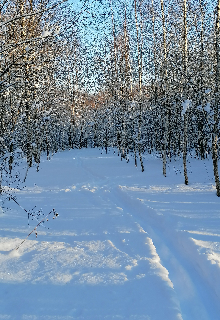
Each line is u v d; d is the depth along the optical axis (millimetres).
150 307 2752
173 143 19891
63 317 2592
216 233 4891
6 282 3227
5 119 9555
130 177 12398
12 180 11039
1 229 5121
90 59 25844
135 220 6406
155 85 19656
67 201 7852
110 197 8867
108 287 3164
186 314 3004
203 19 14195
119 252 4180
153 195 8500
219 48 8164
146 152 24219
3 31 4309
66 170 15461
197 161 16141
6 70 4164
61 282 3262
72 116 35219
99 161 19688
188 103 10039
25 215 6203
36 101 13836
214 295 3254
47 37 3764
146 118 22453
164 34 12344
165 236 5355
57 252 4156
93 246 4426
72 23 3461
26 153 14117
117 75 21078
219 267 3500
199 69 14891
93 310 2711
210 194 8469
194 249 4254
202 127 16297
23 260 3854
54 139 32094
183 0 10281
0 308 2715
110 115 26422
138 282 3268
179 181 10977
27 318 2566
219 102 8609
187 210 6613
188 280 3682
